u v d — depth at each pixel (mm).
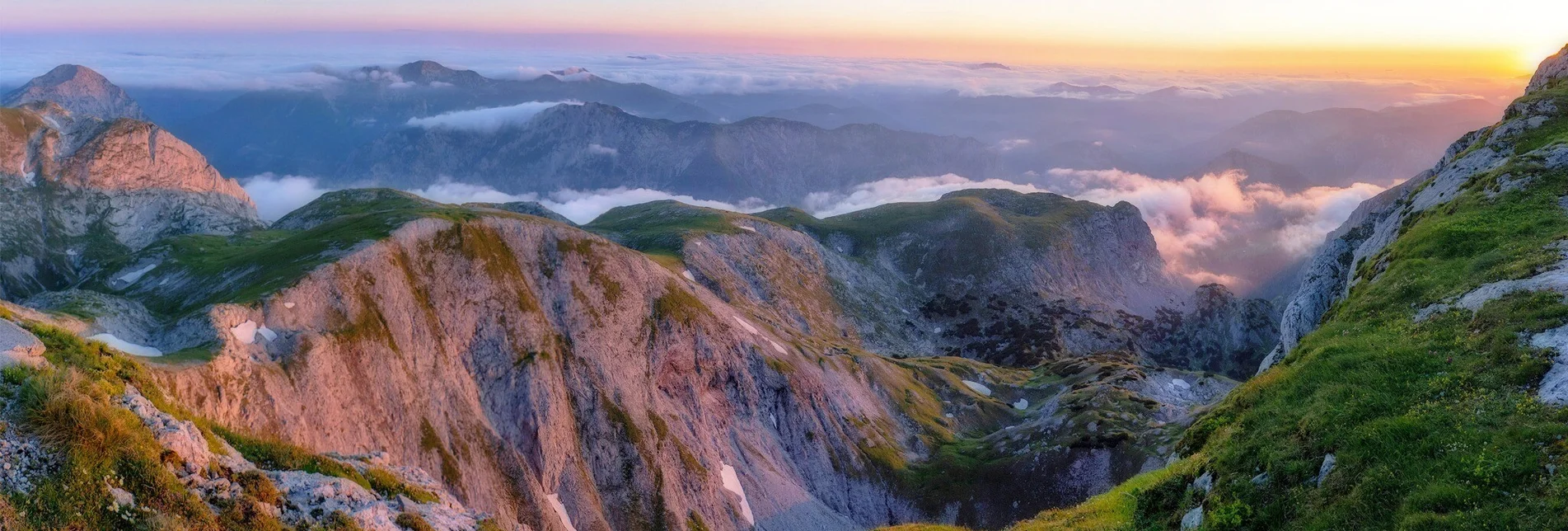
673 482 103562
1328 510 22734
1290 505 24141
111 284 144875
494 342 100188
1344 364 30891
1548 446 20938
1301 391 30578
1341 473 23641
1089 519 33406
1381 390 27516
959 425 152250
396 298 91938
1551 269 33938
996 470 121500
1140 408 134750
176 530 24969
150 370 59594
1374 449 23781
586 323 111375
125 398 29500
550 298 111312
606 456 100938
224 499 27859
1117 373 168125
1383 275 47188
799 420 128500
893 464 127812
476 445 89438
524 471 91000
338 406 77188
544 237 117750
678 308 126250
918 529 47906
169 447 27953
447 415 88938
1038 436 128500
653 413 109938
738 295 193500
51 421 25531
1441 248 44844
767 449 123062
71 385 27062
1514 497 19734
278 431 68500
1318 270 94312
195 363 64625
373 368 83562
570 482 95188
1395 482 22219
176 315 80250
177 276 110688
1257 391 33312
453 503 39188
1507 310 30250
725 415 123125
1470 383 26016
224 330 71250
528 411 95562
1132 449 113312
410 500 36344
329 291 85438
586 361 107188
